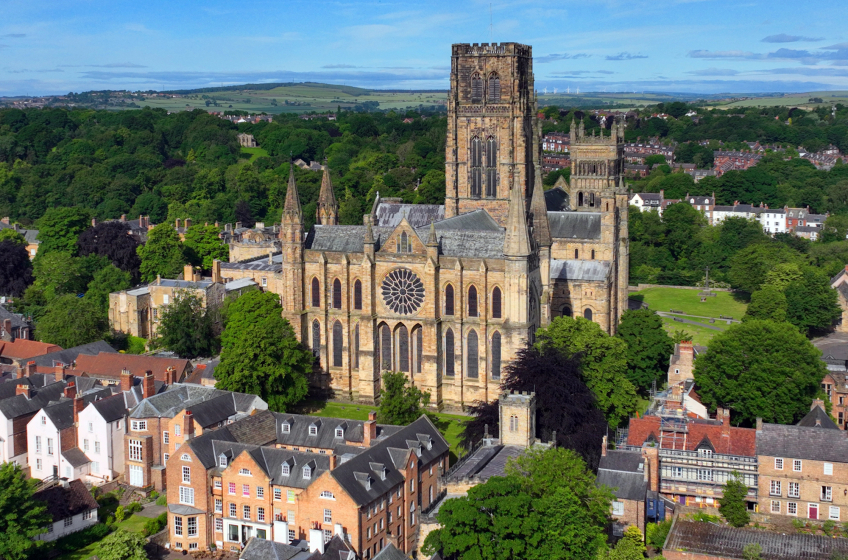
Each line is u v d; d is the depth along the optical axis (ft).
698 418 620.08
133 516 569.64
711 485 567.59
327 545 462.60
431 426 578.66
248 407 623.77
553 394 587.68
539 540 451.12
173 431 606.14
